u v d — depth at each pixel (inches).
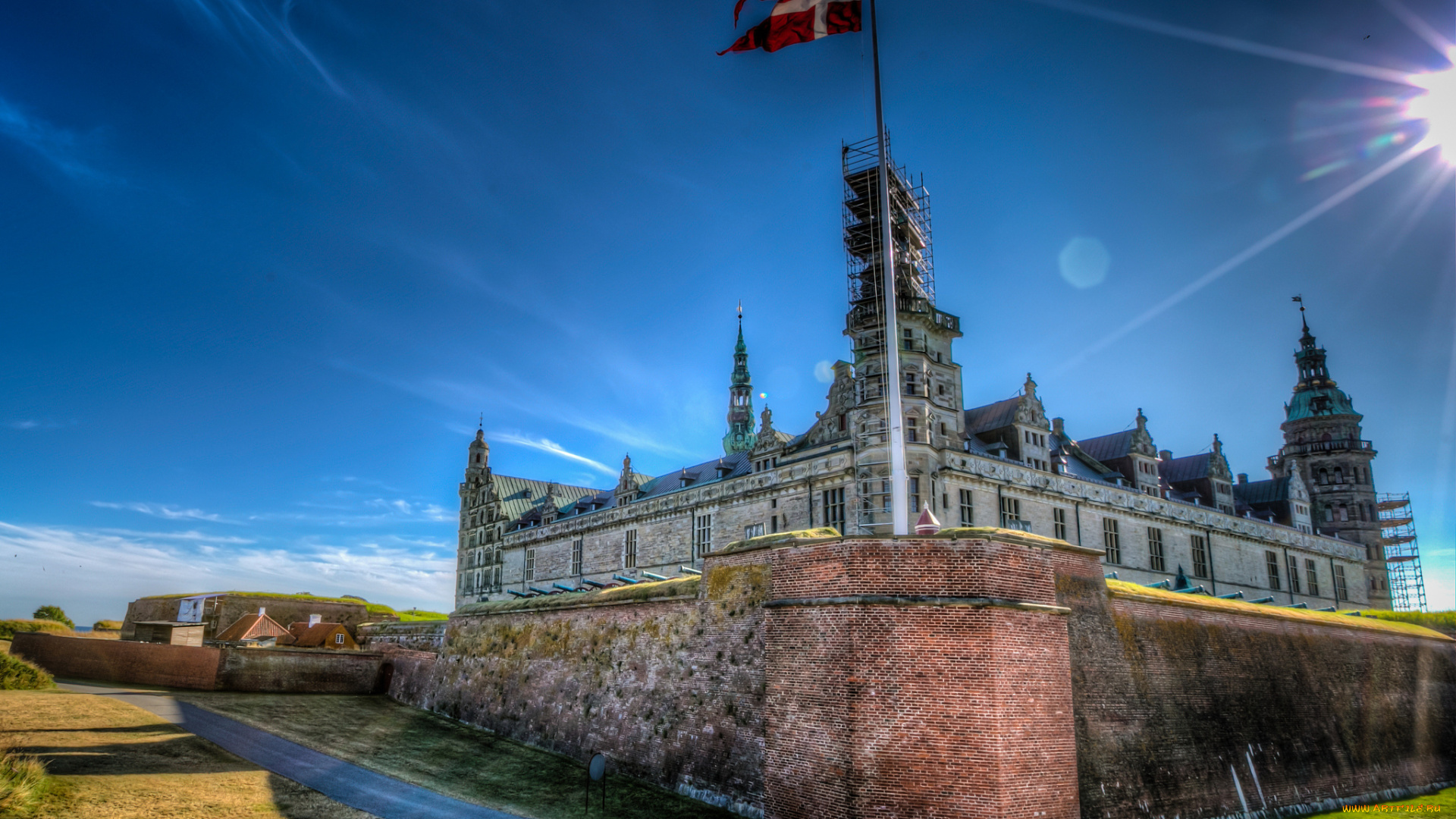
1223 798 1033.5
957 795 792.9
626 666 1206.9
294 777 1043.9
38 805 816.9
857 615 862.5
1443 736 1515.7
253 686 1827.0
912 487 1908.2
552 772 1149.1
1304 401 3932.1
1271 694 1206.3
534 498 3836.1
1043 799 821.9
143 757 1071.6
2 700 1391.5
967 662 825.5
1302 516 3321.9
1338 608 3272.6
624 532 2837.1
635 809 981.2
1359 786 1256.8
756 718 973.8
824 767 850.8
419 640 2021.4
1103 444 2797.7
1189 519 2711.6
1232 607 1238.3
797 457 2204.7
